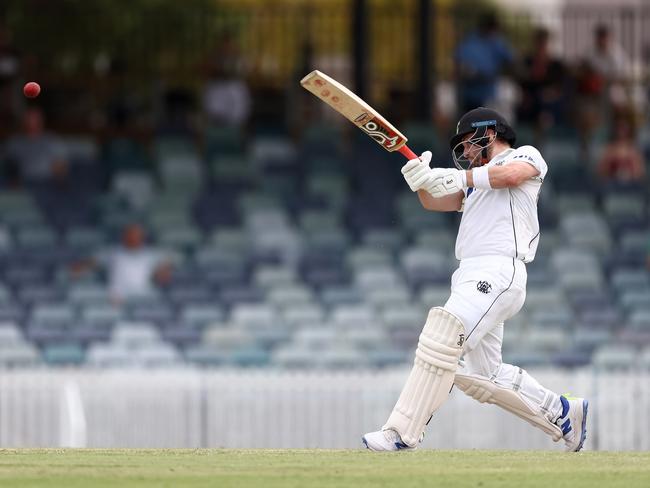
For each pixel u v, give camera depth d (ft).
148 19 295.89
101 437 172.45
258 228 245.65
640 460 79.66
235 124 275.59
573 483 68.08
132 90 287.48
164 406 173.27
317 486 66.28
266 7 302.45
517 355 200.64
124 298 217.15
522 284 88.94
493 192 89.04
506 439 172.14
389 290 223.92
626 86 291.58
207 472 71.46
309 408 173.78
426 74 277.64
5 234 237.25
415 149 268.21
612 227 253.24
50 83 282.56
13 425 171.94
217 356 196.13
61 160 258.98
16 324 212.64
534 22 341.21
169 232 239.71
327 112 286.87
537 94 281.74
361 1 276.62
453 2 359.66
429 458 80.43
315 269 234.58
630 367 195.83
